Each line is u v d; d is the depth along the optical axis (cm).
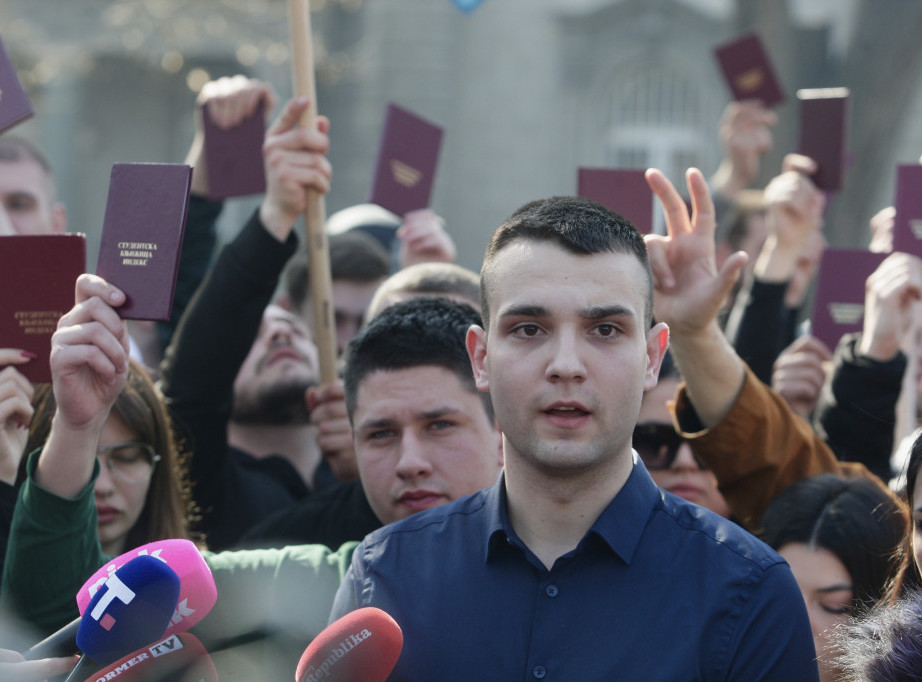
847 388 329
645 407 325
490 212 1841
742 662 187
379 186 409
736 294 533
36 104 1750
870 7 1639
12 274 252
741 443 281
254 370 406
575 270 190
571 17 1850
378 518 294
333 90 1823
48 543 229
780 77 1443
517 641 192
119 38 1720
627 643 188
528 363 191
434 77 1825
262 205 342
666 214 276
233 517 366
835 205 1661
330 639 186
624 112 1889
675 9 1867
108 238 234
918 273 330
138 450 288
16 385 253
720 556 193
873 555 265
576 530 196
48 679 206
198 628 242
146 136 1802
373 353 270
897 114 1639
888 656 187
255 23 1636
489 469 270
